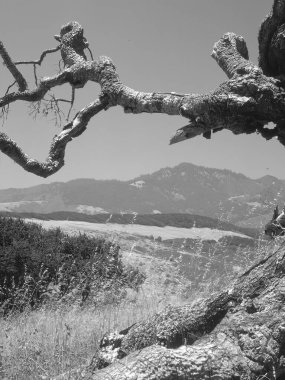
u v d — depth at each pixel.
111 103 6.98
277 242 5.15
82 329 7.68
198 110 5.73
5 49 7.88
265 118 5.66
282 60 5.72
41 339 6.80
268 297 4.47
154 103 6.34
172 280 10.57
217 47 6.18
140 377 4.03
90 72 7.28
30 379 5.59
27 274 12.43
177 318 4.66
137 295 11.32
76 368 5.19
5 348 6.61
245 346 4.20
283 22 5.52
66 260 13.15
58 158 7.07
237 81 5.60
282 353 4.21
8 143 6.75
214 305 4.60
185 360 4.09
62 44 8.03
